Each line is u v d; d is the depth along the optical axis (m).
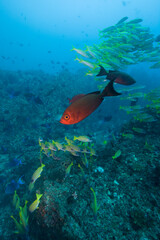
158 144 3.94
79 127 10.01
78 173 3.32
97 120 11.44
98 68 4.86
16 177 4.87
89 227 2.29
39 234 2.67
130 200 2.69
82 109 1.04
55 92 11.24
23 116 8.70
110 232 2.22
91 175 3.27
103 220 2.38
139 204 2.60
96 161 3.78
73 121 1.06
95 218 2.24
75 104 1.03
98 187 2.98
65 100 11.05
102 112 12.57
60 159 3.61
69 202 2.69
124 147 4.18
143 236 2.15
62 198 2.77
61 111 9.82
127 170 3.34
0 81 11.51
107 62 4.88
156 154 3.57
